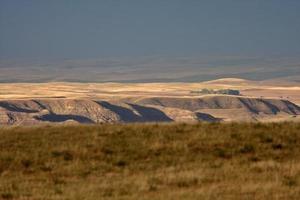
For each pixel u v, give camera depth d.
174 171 73.50
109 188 65.81
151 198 60.81
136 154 80.75
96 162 77.44
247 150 82.62
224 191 63.06
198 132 90.19
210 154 80.88
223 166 75.38
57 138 89.00
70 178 71.69
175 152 81.62
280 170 72.31
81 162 77.56
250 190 62.84
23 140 88.06
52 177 71.81
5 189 66.19
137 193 63.56
